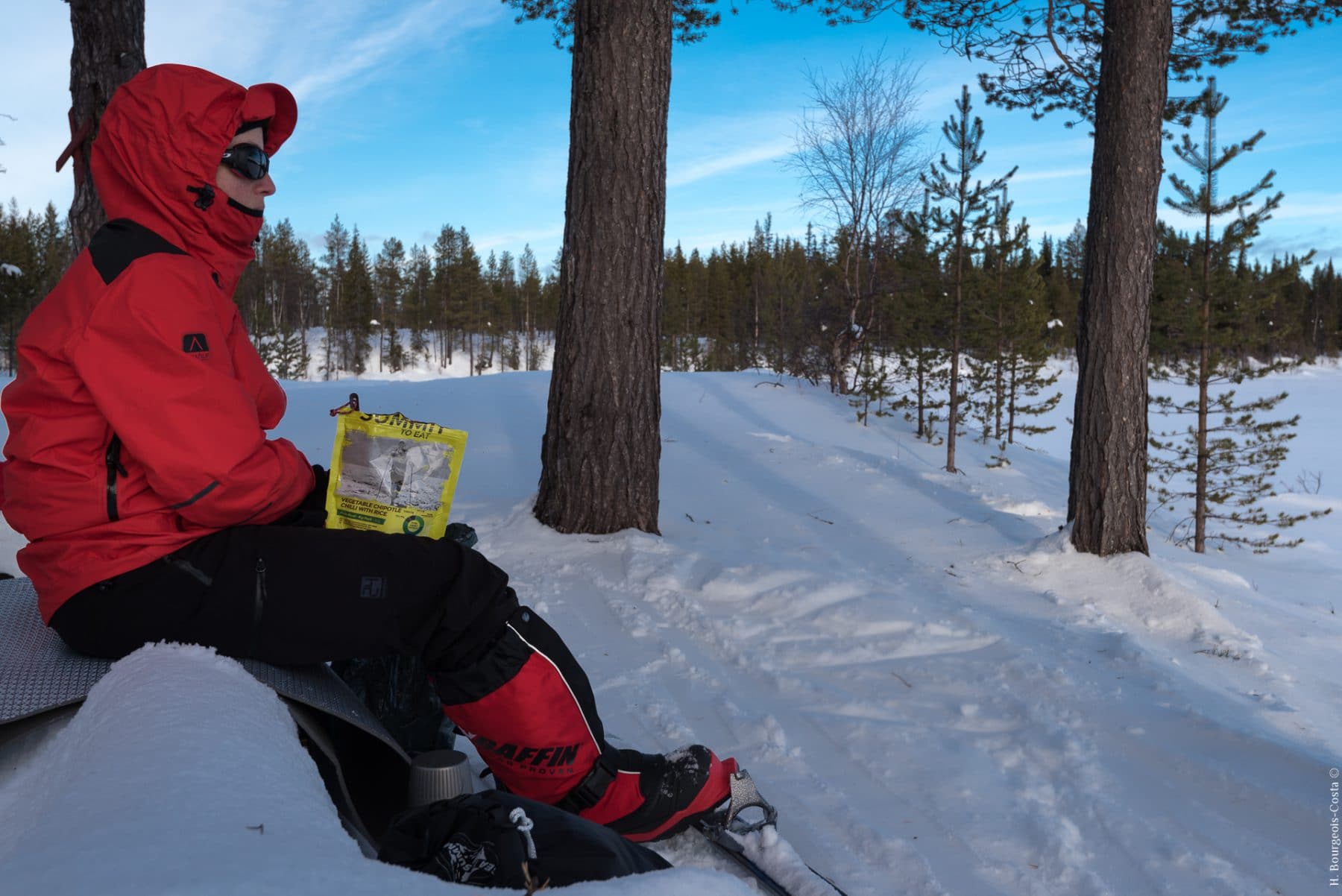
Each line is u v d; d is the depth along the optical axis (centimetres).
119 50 587
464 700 184
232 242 187
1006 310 1836
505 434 1119
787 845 205
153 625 166
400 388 1501
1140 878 220
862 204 1925
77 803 105
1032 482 1270
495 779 206
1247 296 1181
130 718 129
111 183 180
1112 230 560
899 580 512
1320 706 369
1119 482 555
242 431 165
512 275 10938
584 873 138
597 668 351
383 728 189
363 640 175
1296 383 5506
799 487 836
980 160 1503
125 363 158
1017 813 247
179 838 89
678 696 326
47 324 164
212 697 139
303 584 170
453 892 89
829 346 1889
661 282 584
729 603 443
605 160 563
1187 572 633
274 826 98
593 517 567
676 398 1480
